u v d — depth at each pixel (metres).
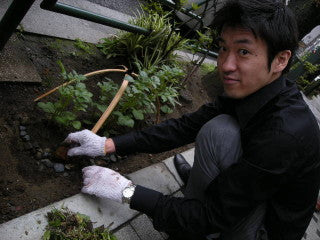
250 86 1.26
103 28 3.18
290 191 1.31
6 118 1.87
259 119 1.37
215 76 3.76
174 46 3.06
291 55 1.24
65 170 1.85
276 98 1.32
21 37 2.38
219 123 1.62
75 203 1.68
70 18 2.91
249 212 1.34
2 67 2.00
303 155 1.21
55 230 1.48
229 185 1.30
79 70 2.55
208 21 4.32
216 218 1.35
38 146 1.85
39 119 1.99
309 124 1.24
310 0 4.07
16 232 1.42
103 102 2.37
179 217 1.45
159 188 2.14
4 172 1.64
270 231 1.47
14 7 1.69
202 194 1.67
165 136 1.89
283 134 1.18
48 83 2.25
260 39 1.12
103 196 1.62
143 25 3.08
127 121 2.03
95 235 1.53
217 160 1.57
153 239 1.79
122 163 2.16
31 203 1.60
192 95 3.51
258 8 1.09
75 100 1.90
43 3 1.97
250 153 1.28
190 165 2.59
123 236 1.70
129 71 2.45
